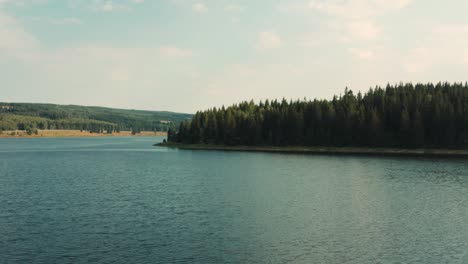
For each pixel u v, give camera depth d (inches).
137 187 2699.3
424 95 7352.4
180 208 1968.5
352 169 3828.7
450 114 5940.0
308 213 1852.9
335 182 2915.8
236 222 1679.4
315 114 7150.6
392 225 1635.1
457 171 3595.0
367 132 6432.1
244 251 1302.9
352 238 1451.8
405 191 2497.5
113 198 2257.6
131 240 1419.8
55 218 1755.7
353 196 2313.0
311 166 4178.2
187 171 3759.8
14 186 2755.9
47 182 2972.4
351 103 7431.1
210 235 1482.5
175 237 1457.9
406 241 1414.9
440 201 2159.2
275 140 7455.7
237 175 3398.1
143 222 1680.6
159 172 3681.1
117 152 7106.3
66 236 1472.7
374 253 1289.4
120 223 1662.2
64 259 1227.2
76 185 2805.1
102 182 2970.0
